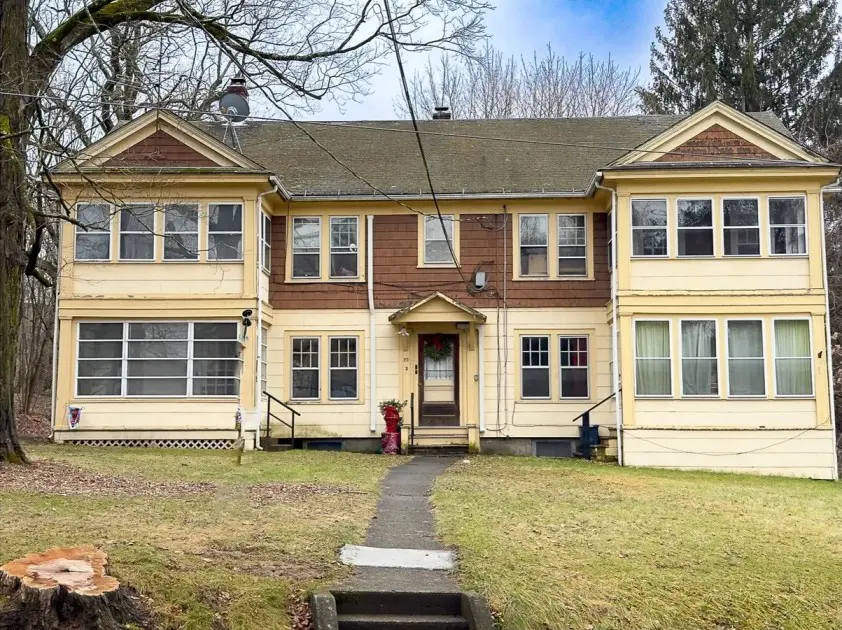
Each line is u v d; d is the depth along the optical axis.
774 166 19.50
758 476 18.64
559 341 21.81
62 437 20.03
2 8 14.04
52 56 14.65
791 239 19.80
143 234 20.44
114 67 16.27
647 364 19.66
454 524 10.67
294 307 22.02
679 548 9.88
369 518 10.95
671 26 42.28
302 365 21.92
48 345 32.16
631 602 8.08
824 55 38.88
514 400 21.66
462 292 21.92
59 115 15.04
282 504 11.55
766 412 19.41
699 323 19.78
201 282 20.33
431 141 24.36
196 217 20.42
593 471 17.44
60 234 20.42
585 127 24.95
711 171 19.59
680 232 19.91
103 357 20.30
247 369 20.06
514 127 25.00
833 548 10.20
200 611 7.07
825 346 19.48
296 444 21.69
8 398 14.12
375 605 7.82
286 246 22.17
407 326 21.80
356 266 22.11
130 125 20.11
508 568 8.66
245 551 8.77
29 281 27.95
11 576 6.53
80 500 10.90
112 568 7.36
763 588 8.59
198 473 14.52
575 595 8.09
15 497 10.86
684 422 19.47
